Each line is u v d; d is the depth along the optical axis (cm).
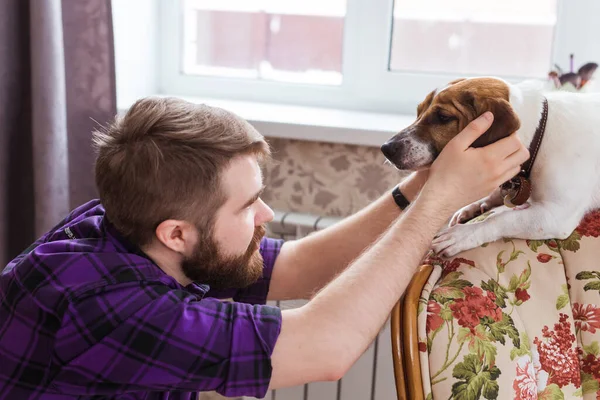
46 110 157
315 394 179
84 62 168
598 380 113
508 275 115
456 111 117
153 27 210
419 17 195
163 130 93
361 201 178
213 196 94
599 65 179
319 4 202
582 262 118
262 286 122
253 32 209
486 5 189
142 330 90
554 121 121
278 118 179
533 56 189
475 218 125
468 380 100
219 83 212
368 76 199
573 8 181
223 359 91
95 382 92
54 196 162
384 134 167
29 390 94
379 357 172
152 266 96
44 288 92
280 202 185
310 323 94
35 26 154
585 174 121
